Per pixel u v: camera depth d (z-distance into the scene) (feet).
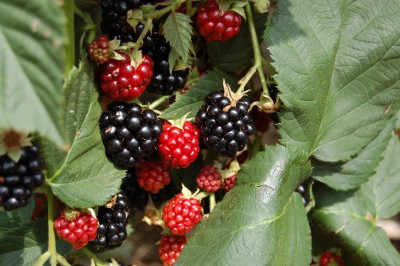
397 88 1.13
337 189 1.18
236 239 1.02
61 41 0.71
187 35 1.03
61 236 0.98
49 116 0.73
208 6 1.04
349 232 1.21
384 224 1.52
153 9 1.02
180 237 1.13
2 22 0.73
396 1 1.11
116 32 1.01
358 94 1.13
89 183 0.99
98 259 1.07
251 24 1.08
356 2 1.10
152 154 1.08
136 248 1.27
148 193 1.16
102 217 1.01
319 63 1.09
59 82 0.72
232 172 1.10
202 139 1.06
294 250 1.09
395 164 1.27
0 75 0.73
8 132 0.86
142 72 0.99
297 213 1.11
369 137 1.14
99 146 0.99
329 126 1.13
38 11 0.71
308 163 1.12
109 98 1.03
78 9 1.01
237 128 1.02
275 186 1.05
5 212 1.06
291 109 1.08
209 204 1.13
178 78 1.07
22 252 1.04
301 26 1.08
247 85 1.12
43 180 0.91
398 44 1.11
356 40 1.11
